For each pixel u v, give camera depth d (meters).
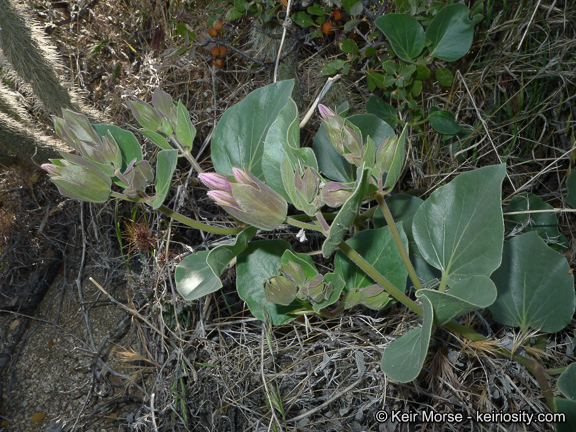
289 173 0.22
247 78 0.41
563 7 0.40
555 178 0.40
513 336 0.29
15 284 0.45
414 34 0.34
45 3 0.47
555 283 0.27
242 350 0.34
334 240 0.21
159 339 0.36
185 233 0.40
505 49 0.40
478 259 0.24
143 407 0.35
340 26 0.38
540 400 0.29
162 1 0.45
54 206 0.46
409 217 0.31
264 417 0.33
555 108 0.39
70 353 0.41
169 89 0.43
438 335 0.31
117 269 0.42
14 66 0.37
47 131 0.43
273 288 0.23
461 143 0.39
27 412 0.39
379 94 0.39
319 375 0.33
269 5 0.37
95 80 0.47
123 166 0.27
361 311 0.34
